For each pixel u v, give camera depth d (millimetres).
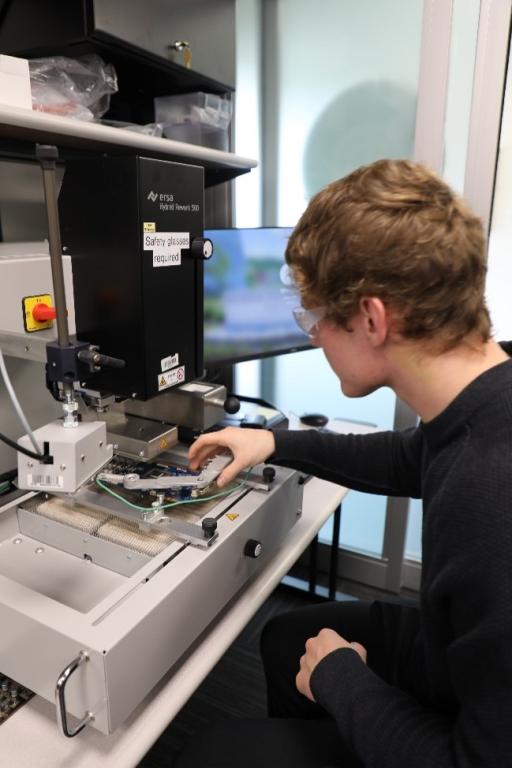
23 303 846
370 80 1635
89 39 1087
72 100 1169
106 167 730
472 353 660
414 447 1002
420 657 944
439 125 1553
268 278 1531
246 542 912
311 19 1654
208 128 1538
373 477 1053
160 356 819
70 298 875
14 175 1332
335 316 669
